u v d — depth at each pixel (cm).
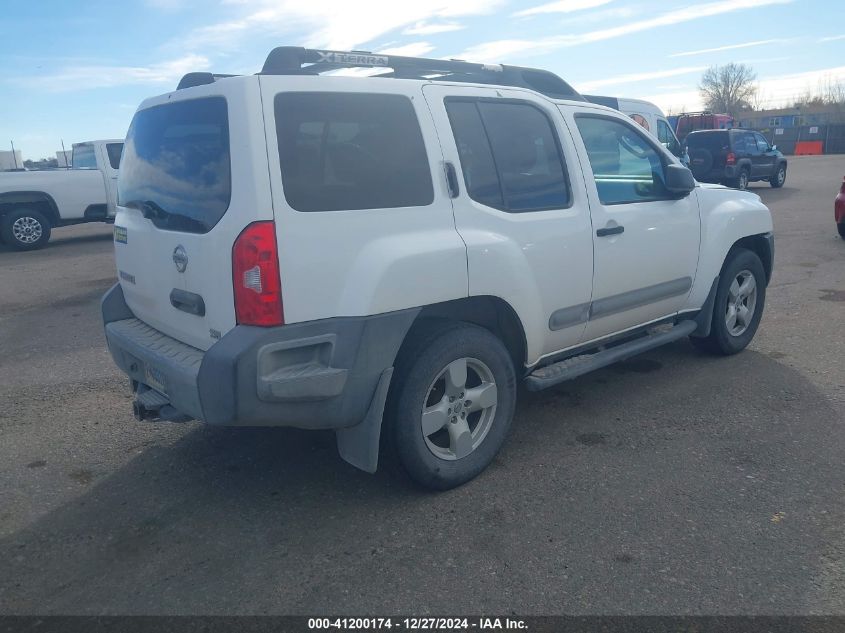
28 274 1123
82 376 590
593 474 385
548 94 489
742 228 546
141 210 375
